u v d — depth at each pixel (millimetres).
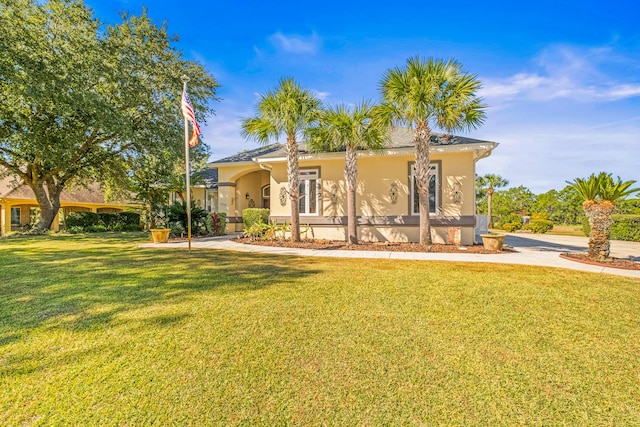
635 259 8445
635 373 2705
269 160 13227
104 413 2158
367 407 2234
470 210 11227
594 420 2127
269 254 9289
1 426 2025
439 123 9664
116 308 4234
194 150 17203
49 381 2523
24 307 4270
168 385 2480
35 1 12680
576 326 3695
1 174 16969
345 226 12625
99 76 12898
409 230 11969
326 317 3924
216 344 3174
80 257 8641
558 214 25125
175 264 7523
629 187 7902
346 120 10203
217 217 16031
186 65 16297
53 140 14016
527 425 2074
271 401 2293
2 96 12047
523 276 6230
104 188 21688
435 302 4547
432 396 2363
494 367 2777
